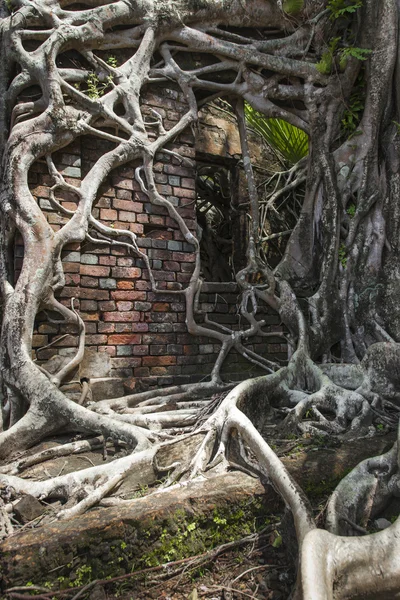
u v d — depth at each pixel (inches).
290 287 206.4
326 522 92.4
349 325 202.2
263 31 214.8
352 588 77.0
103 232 172.6
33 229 157.2
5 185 162.1
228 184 301.4
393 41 205.6
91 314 168.6
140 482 112.9
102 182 175.0
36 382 144.4
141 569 89.8
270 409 155.8
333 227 207.0
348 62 213.2
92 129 171.9
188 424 145.1
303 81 218.1
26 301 152.5
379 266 207.2
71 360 159.0
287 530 96.7
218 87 203.8
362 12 211.9
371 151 211.5
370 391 163.8
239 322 198.2
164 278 184.4
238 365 193.8
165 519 93.4
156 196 182.7
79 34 170.2
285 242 269.7
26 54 166.4
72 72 171.2
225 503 99.7
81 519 90.9
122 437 130.6
